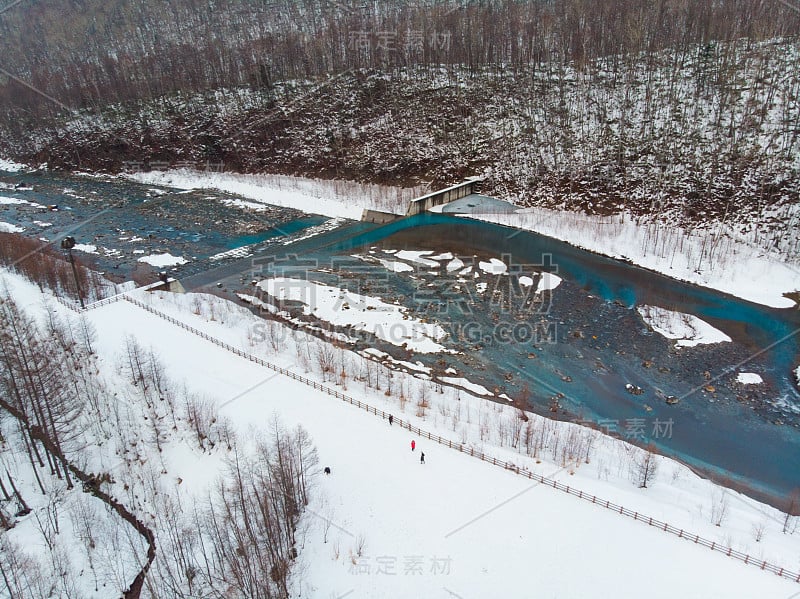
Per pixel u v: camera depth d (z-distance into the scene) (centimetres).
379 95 15638
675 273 9662
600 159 12181
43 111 18700
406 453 5688
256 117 16588
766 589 4259
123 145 17288
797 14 13288
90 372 7050
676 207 10881
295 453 5244
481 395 6931
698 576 4378
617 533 4784
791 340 7906
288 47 17712
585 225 11338
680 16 14688
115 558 4759
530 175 12825
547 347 7888
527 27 15475
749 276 9306
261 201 14262
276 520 4444
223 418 6144
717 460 5953
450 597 4266
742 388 7025
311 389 6706
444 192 12925
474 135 13950
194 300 9000
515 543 4694
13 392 5966
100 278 10138
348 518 4959
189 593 4266
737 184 10581
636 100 12825
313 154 15375
